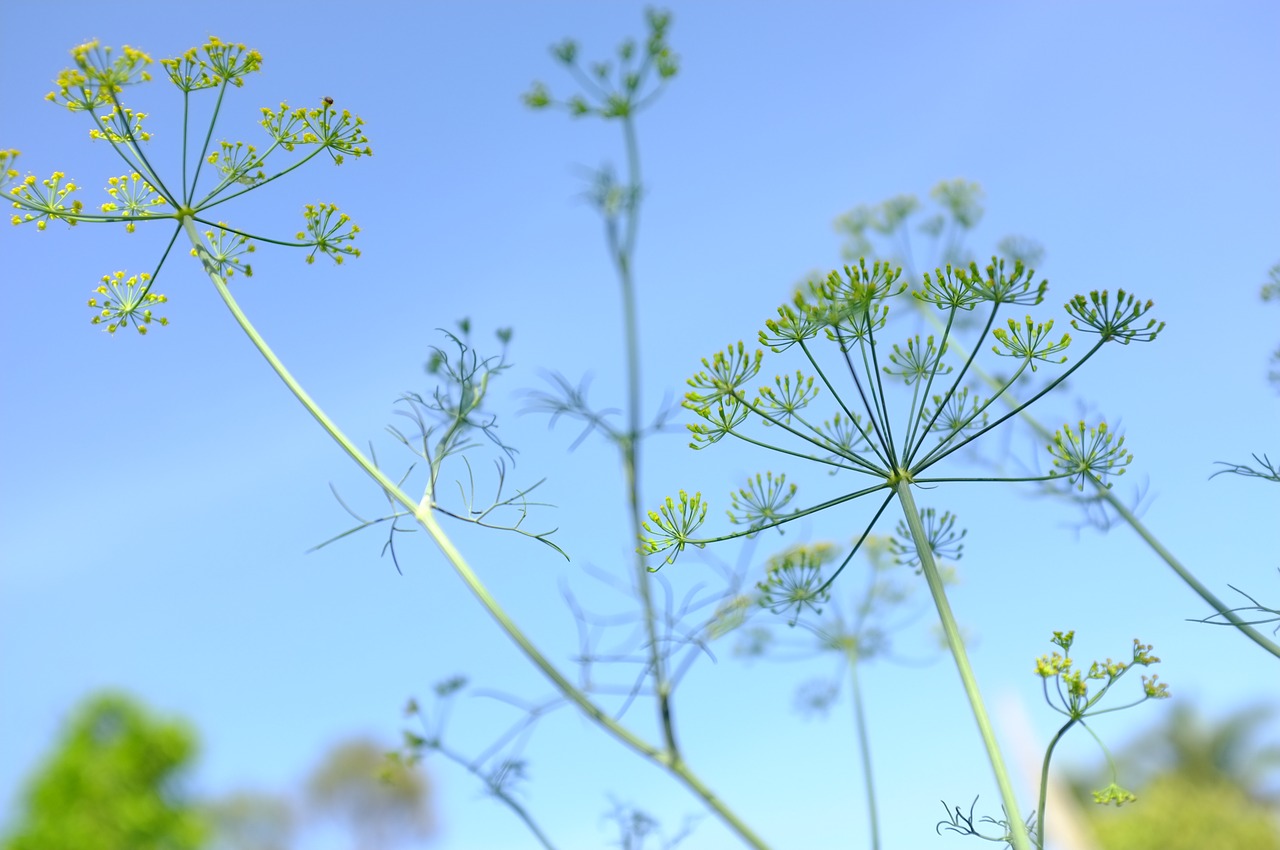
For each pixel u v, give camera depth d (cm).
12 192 51
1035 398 45
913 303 65
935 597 44
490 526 53
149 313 53
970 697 43
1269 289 51
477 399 55
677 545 47
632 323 64
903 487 45
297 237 52
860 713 56
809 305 46
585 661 57
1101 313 44
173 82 51
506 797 57
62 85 50
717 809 53
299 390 52
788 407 47
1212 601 48
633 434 62
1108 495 54
